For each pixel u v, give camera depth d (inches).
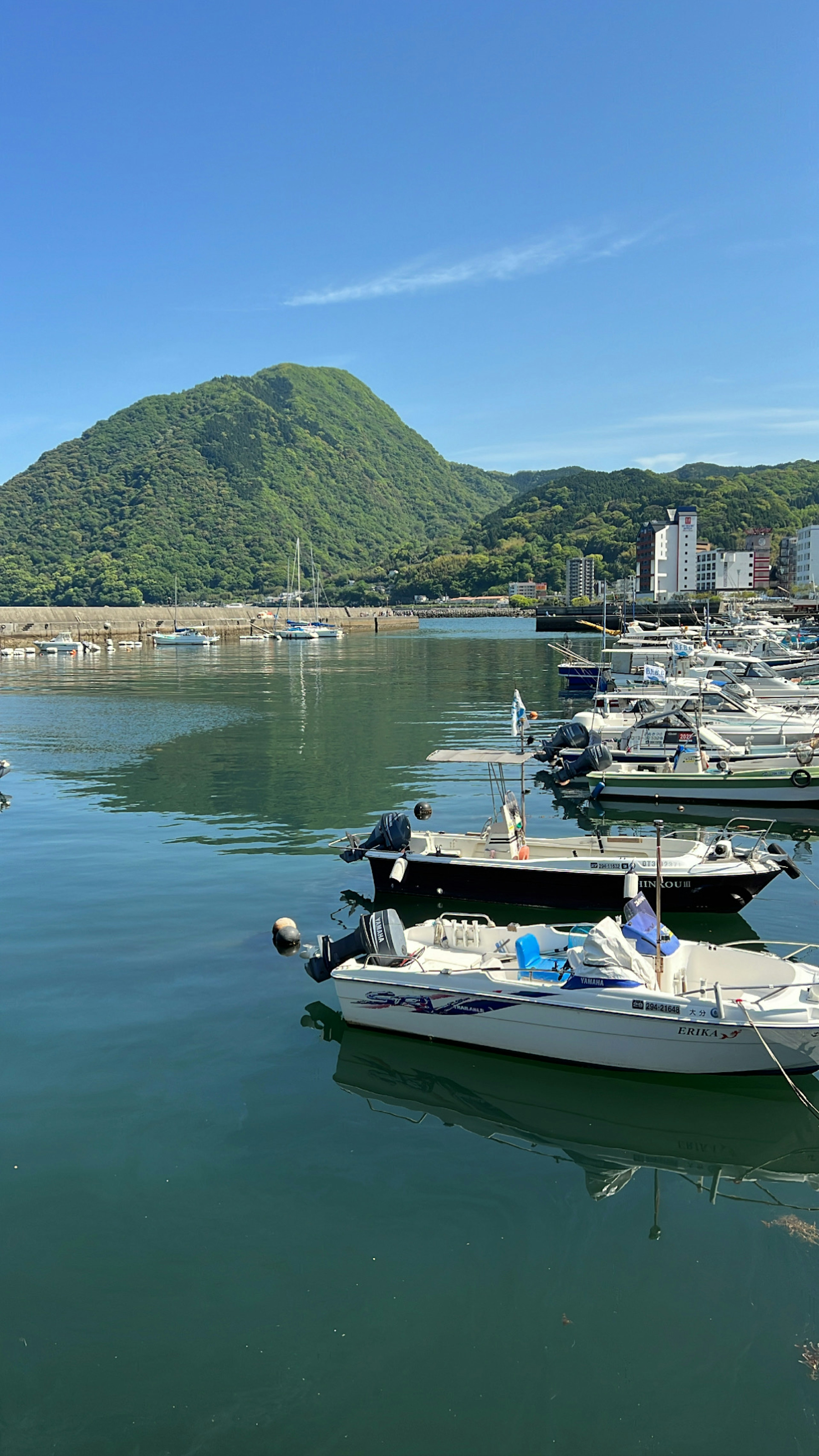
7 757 1417.3
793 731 1203.2
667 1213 358.0
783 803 1025.5
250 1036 500.4
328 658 4074.8
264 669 3420.3
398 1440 258.2
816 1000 452.4
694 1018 444.1
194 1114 421.7
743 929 660.7
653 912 552.4
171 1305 306.3
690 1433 260.1
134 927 661.9
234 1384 276.1
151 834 932.0
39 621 5191.9
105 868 808.9
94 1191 364.2
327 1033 505.7
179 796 1115.9
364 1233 341.7
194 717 1918.1
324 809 1035.9
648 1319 301.3
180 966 592.4
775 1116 433.4
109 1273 319.9
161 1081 450.6
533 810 1042.7
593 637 5418.3
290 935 573.0
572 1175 382.0
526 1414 266.1
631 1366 282.5
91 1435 259.8
